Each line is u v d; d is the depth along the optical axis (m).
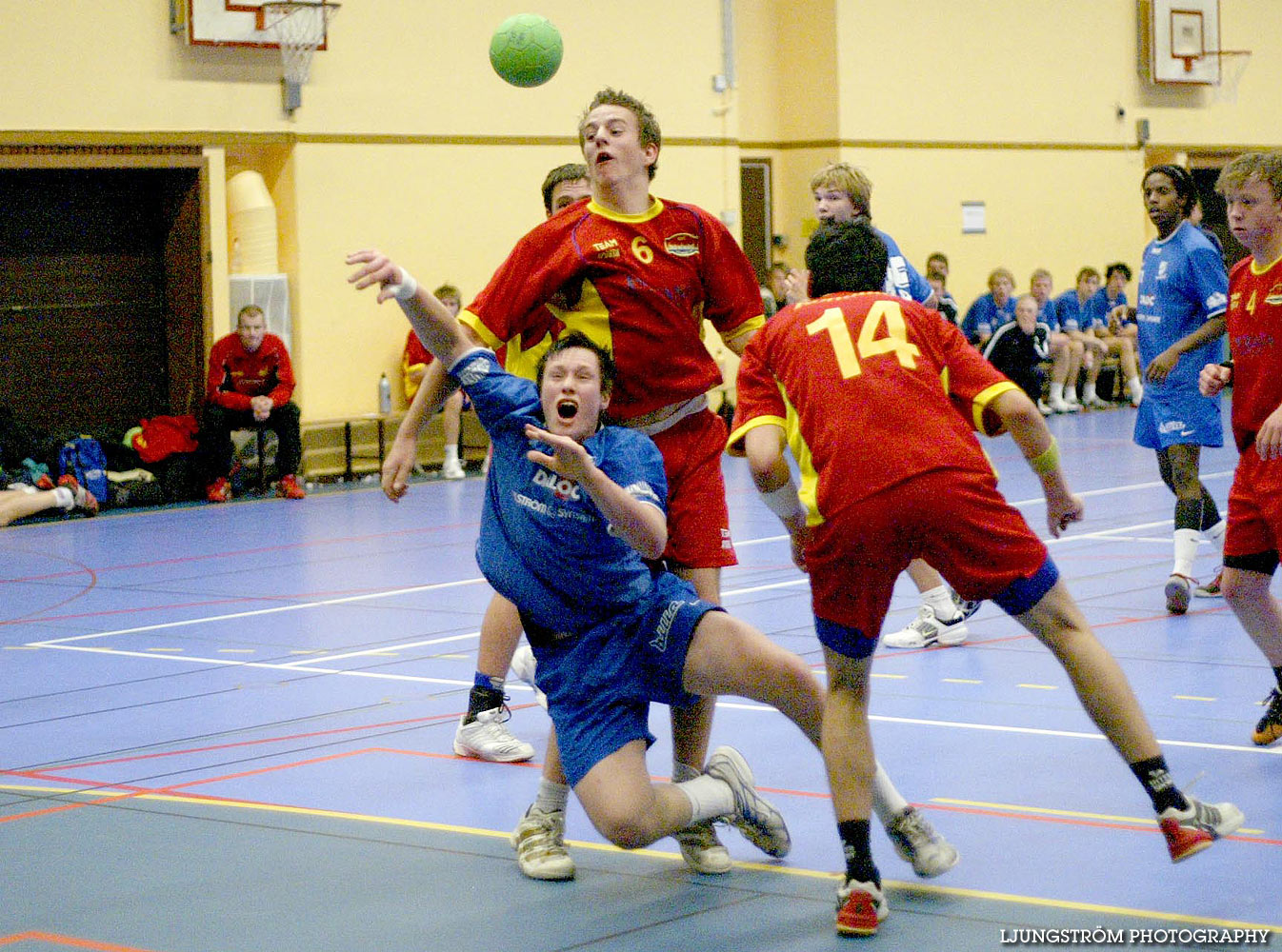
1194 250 7.73
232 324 14.96
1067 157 21.97
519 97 16.78
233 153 15.39
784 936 3.57
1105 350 20.95
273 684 6.71
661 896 3.90
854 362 3.75
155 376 15.17
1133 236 22.80
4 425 13.22
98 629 8.21
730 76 18.36
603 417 3.93
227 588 9.47
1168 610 7.83
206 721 6.05
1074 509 3.90
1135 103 22.62
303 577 9.84
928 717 5.79
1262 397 5.08
